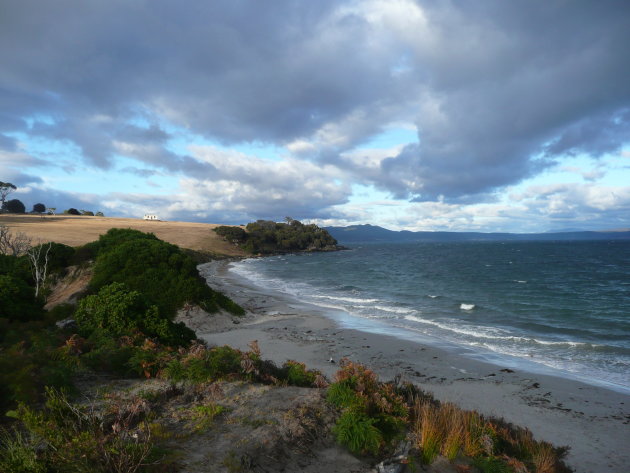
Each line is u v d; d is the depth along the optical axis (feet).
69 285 92.63
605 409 39.14
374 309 99.50
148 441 16.61
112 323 45.19
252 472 16.33
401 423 22.58
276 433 19.51
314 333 72.02
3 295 52.47
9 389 21.67
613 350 60.85
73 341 32.60
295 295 128.06
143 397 22.95
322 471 17.98
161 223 480.23
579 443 32.07
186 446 17.70
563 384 46.03
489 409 38.70
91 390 25.08
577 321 85.25
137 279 85.92
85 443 15.19
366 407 22.74
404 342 65.21
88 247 109.60
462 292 134.62
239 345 62.39
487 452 21.47
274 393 25.21
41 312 55.98
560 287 146.41
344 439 20.10
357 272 218.18
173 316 76.95
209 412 21.18
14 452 15.07
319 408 22.97
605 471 27.84
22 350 28.89
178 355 33.35
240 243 407.85
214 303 84.94
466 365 53.21
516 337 68.90
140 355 30.94
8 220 333.42
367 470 18.67
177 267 92.22
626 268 227.61
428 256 378.32
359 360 54.65
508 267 242.37
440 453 20.86
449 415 24.45
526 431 27.27
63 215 459.73
